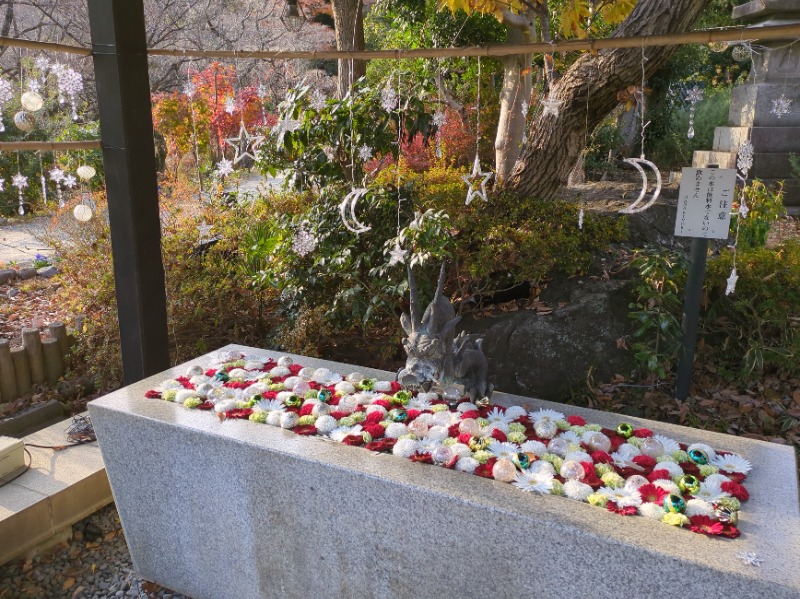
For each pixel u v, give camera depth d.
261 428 2.34
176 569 2.64
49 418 3.98
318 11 11.58
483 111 7.48
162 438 2.42
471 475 2.00
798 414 3.81
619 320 4.25
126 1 2.95
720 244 5.04
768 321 4.17
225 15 12.18
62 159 6.10
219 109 5.50
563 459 2.11
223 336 4.66
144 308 3.27
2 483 2.91
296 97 3.85
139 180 3.14
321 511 2.13
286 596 2.35
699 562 1.55
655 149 10.73
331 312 3.99
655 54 4.27
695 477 1.98
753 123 7.93
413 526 1.96
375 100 3.81
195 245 4.73
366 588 2.14
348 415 2.46
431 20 6.93
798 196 7.95
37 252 7.21
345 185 4.03
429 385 2.31
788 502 1.85
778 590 1.46
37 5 10.60
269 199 5.42
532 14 5.15
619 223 4.79
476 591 1.91
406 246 3.70
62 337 4.47
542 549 1.75
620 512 1.78
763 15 7.92
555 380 4.02
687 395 3.96
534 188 4.98
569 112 4.62
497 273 4.50
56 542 2.98
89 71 10.75
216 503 2.39
